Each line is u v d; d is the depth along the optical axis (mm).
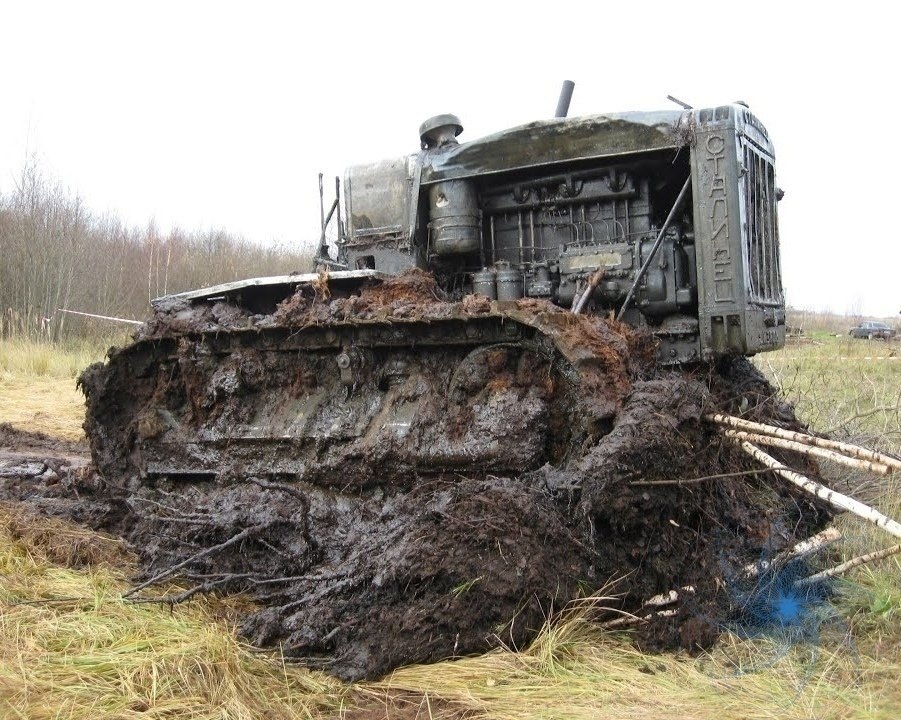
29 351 15555
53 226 19781
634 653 3543
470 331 4691
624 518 3729
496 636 3486
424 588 3555
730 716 2988
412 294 5137
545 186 5922
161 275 21734
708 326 5352
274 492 4809
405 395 4879
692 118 5375
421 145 6379
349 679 3324
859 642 3666
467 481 3869
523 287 5781
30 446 8578
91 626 3617
